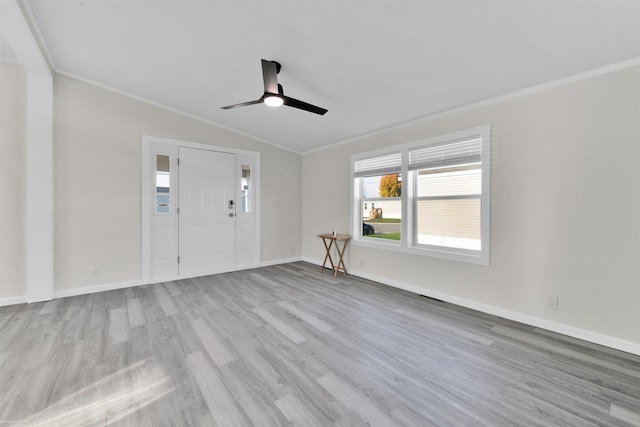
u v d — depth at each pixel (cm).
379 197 424
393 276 391
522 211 268
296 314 290
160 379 181
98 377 182
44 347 219
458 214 329
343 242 471
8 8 208
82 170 346
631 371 191
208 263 452
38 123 312
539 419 149
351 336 242
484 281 296
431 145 343
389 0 185
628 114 213
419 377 185
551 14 178
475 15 187
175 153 416
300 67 273
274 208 530
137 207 384
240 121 439
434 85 278
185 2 212
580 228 236
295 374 188
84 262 348
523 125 266
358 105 339
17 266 311
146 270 392
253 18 219
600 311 227
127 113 374
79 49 283
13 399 161
